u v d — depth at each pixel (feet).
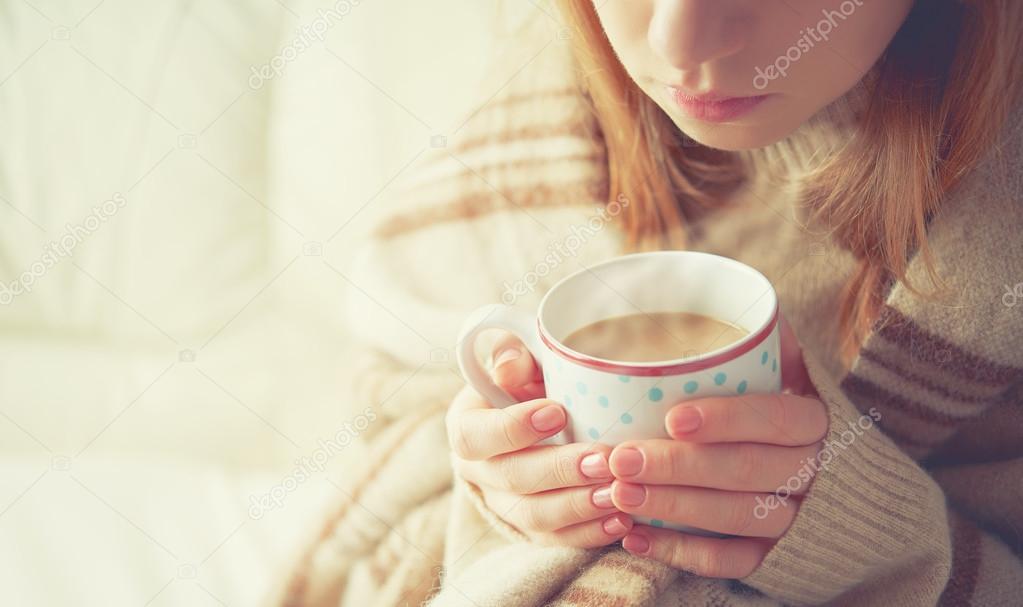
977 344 3.13
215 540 4.15
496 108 3.87
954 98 3.05
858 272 3.34
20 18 5.30
